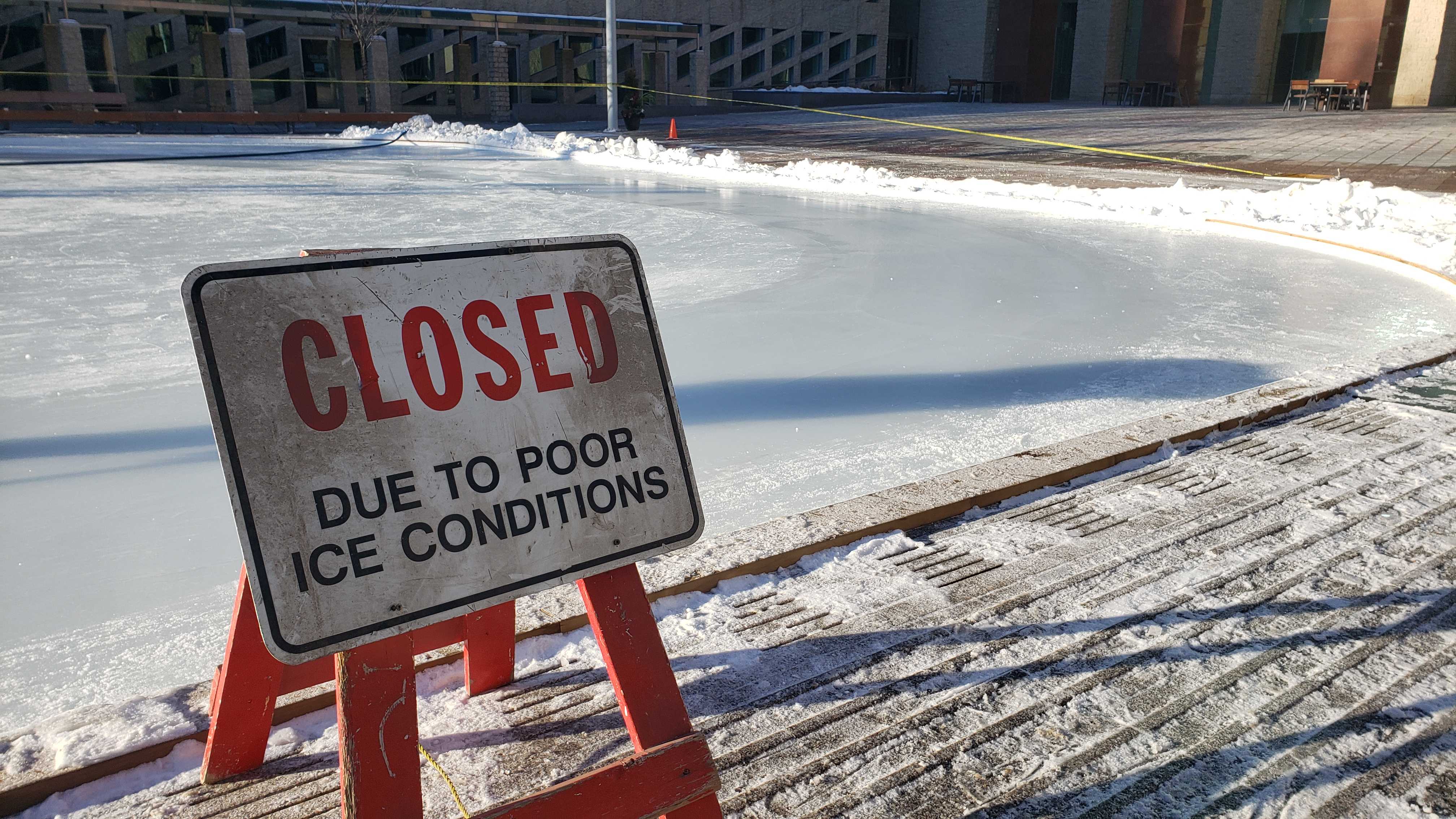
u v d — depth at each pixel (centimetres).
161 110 2781
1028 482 355
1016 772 208
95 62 2730
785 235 957
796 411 450
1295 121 2639
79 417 421
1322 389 459
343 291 160
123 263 753
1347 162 1636
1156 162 1681
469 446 165
